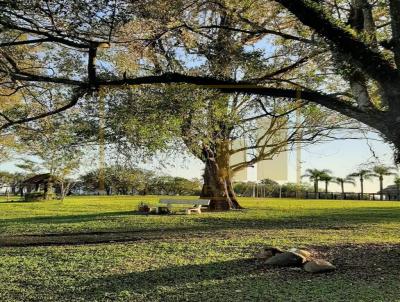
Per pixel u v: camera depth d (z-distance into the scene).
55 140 15.25
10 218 22.30
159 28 10.81
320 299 6.48
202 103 13.02
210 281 7.77
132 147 13.88
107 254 10.70
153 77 10.74
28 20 10.47
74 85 11.77
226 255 10.25
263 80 11.73
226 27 11.55
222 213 24.77
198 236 14.12
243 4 11.55
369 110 8.91
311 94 9.90
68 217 22.67
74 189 60.03
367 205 36.44
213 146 24.33
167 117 12.53
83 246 12.24
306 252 9.29
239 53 11.82
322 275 8.12
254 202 38.38
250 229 16.58
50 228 17.69
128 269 8.92
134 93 12.36
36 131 15.62
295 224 18.72
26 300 6.89
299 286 7.30
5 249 12.00
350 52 8.48
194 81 10.55
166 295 6.95
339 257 9.71
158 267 9.06
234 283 7.61
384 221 19.94
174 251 10.96
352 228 16.73
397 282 7.45
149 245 12.03
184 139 17.16
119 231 16.62
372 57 8.41
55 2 9.89
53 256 10.59
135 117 12.47
